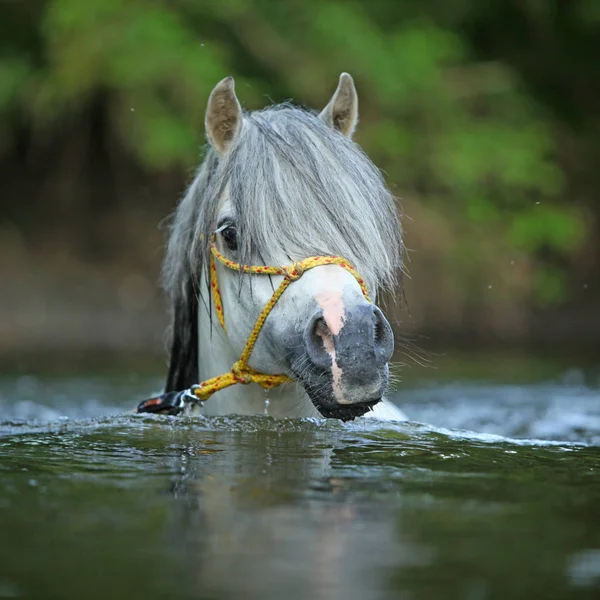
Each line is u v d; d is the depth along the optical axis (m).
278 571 2.75
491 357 14.44
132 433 5.02
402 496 3.64
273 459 4.33
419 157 24.23
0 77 22.42
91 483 3.81
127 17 21.53
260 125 5.32
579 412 8.93
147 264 23.72
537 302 23.66
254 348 5.19
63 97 21.97
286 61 23.12
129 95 21.55
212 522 3.22
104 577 2.69
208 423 5.28
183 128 21.59
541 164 24.80
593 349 15.81
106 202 24.73
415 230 23.41
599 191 27.53
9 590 2.59
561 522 3.30
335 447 4.65
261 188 5.02
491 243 23.78
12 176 24.80
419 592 2.59
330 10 23.38
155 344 16.33
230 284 5.32
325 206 4.97
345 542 3.02
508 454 4.62
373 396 4.50
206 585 2.63
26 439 4.88
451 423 8.23
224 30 23.39
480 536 3.12
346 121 6.00
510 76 26.06
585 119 28.69
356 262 4.95
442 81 24.72
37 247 23.81
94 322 20.03
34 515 3.31
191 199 5.91
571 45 28.73
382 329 4.63
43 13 22.59
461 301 22.86
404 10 26.08
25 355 14.30
